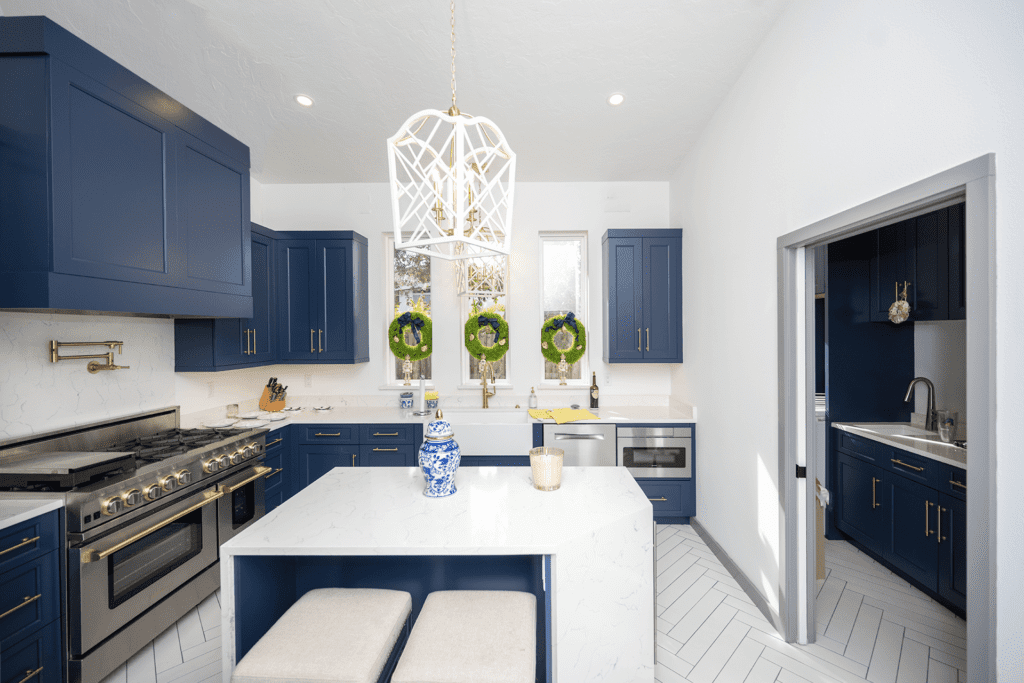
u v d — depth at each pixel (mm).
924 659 1902
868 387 3104
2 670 1502
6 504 1615
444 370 3967
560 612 1326
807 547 2035
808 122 1849
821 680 1783
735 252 2545
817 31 1779
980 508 1170
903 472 2490
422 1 1863
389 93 2541
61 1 1836
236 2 1857
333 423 3443
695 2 1909
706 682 1771
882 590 2471
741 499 2510
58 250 1553
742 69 2383
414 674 1100
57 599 1660
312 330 3672
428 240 1048
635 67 2344
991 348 1131
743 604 2324
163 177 2002
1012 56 1069
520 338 3939
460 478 1915
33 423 2074
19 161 1535
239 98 2582
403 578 1650
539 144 3201
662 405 3924
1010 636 1125
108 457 1946
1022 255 1068
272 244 3584
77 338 2291
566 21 1994
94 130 1689
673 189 3779
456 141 1018
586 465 3396
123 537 1811
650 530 1582
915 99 1336
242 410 3672
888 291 2836
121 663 1822
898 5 1391
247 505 2670
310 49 2166
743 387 2475
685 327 3508
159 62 2250
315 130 2957
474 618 1300
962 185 1188
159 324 2838
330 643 1187
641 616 1568
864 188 1543
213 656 1958
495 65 2303
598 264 3945
